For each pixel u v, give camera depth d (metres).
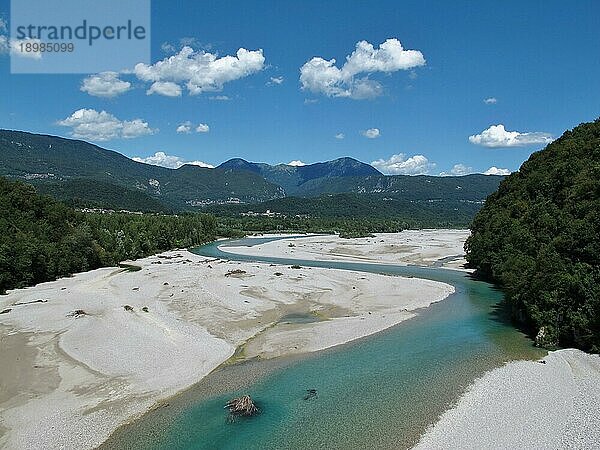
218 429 30.69
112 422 31.45
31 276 78.50
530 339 49.34
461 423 31.03
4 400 34.31
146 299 65.31
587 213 52.81
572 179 67.31
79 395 35.22
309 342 48.44
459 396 35.19
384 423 31.25
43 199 101.31
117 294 69.69
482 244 88.56
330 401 34.69
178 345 46.22
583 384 36.53
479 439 28.98
